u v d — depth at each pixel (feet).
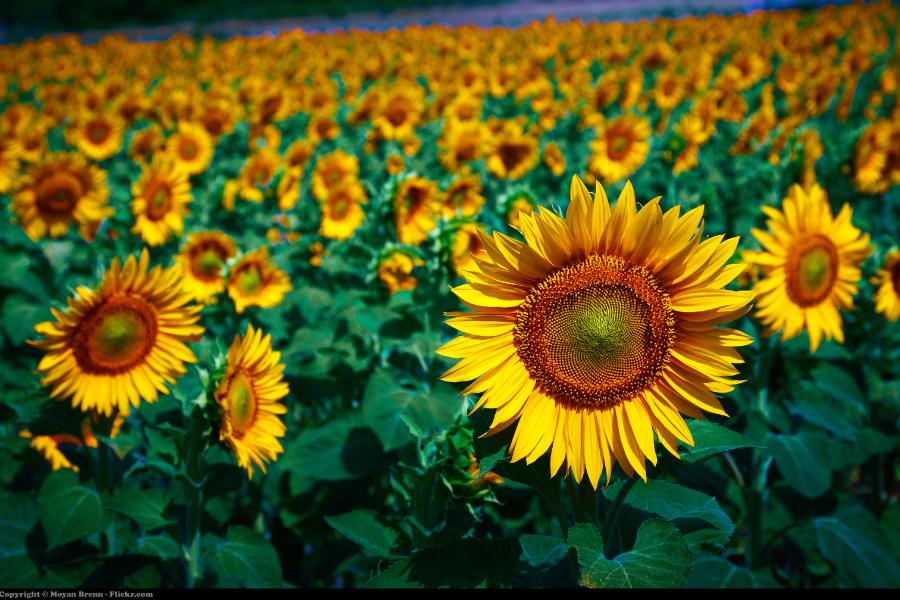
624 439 7.23
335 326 15.61
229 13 183.83
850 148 22.18
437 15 162.61
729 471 13.67
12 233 22.81
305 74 51.08
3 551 11.63
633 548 6.96
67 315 10.28
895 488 17.30
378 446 13.51
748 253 12.64
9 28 192.54
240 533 10.96
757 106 39.73
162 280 10.68
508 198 17.90
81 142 30.40
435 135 34.91
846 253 12.66
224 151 39.47
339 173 23.99
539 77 42.42
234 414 9.77
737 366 13.19
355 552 13.46
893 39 61.00
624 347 7.22
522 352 7.40
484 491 9.62
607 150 25.34
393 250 15.51
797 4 95.61
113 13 188.44
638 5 149.18
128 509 10.48
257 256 16.19
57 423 11.26
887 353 16.88
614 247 7.36
